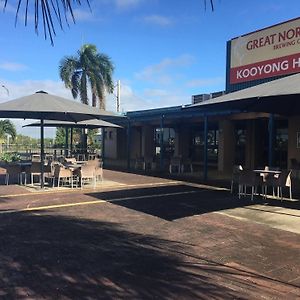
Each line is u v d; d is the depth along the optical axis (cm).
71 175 1320
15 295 441
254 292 452
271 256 585
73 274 506
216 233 716
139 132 2983
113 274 507
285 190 1275
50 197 1120
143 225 775
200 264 547
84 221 808
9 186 1343
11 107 1143
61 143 3556
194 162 2481
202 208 956
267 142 1953
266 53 1691
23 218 833
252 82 1761
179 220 822
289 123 1653
